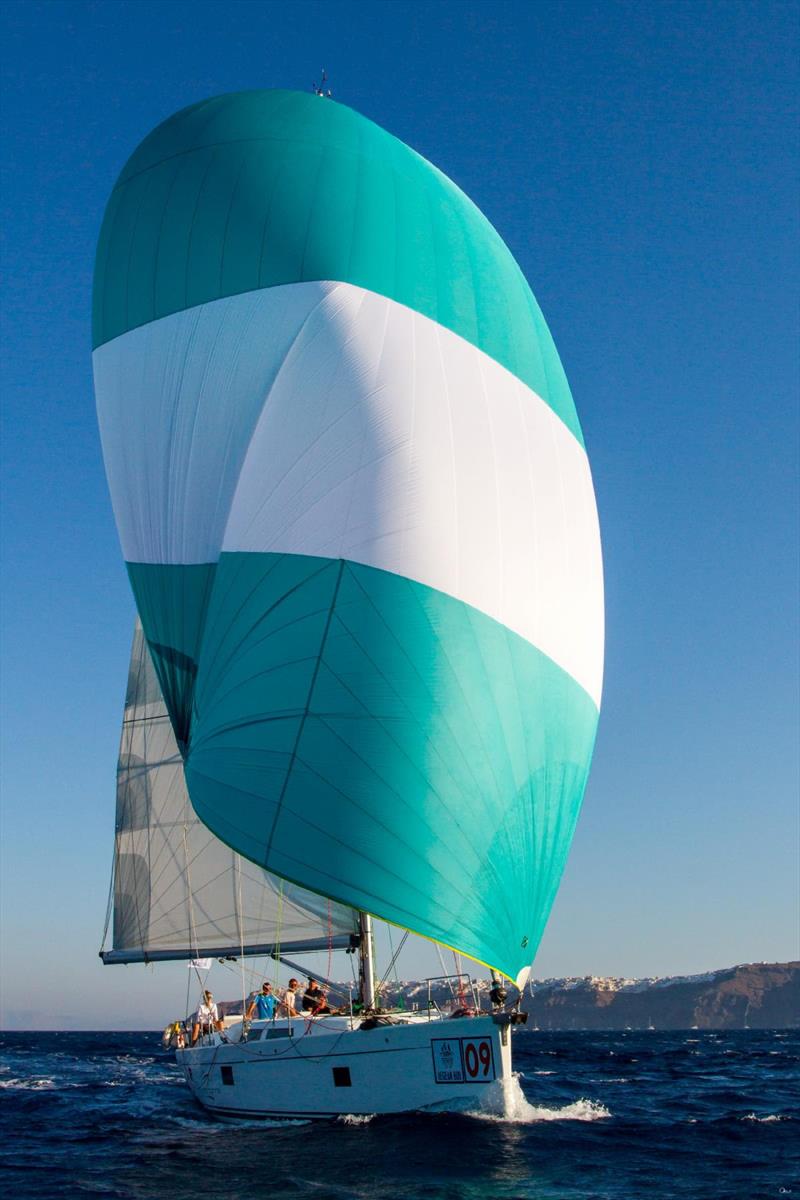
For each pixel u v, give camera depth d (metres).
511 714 14.40
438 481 14.66
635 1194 11.89
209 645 15.06
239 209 16.55
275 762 13.77
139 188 17.97
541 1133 14.95
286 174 16.59
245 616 14.67
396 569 14.20
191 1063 18.09
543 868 14.70
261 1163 13.12
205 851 21.53
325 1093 15.16
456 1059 14.16
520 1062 45.22
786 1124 19.19
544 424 16.42
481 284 16.70
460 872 13.65
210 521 15.97
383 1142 13.91
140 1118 20.09
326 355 15.27
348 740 13.65
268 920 20.36
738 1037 122.12
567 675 15.45
